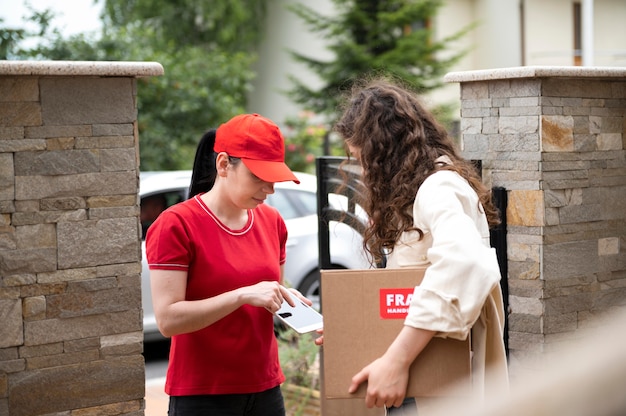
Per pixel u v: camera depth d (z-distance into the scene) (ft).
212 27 61.26
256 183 8.52
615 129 13.57
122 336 10.05
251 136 8.44
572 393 2.42
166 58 47.16
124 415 10.11
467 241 6.96
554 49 54.65
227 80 49.08
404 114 7.97
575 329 13.20
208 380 8.59
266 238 9.09
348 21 51.37
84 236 9.78
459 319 6.81
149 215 22.58
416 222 7.60
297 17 61.67
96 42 45.06
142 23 60.59
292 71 62.34
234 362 8.60
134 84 10.00
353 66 50.85
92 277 9.85
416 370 7.17
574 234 13.17
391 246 8.04
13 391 9.53
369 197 8.05
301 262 24.64
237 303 8.18
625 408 2.34
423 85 48.32
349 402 8.48
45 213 9.57
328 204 14.12
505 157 13.10
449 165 7.77
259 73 65.82
